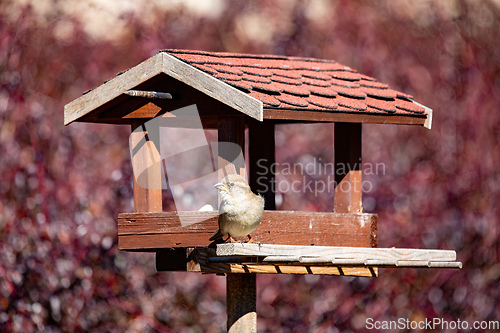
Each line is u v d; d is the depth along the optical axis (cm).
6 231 1720
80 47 1888
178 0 2031
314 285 1900
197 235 1055
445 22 2031
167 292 1848
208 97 1035
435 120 1964
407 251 1091
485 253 1911
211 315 1864
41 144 1770
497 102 1989
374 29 2020
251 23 2086
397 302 1900
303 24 2064
